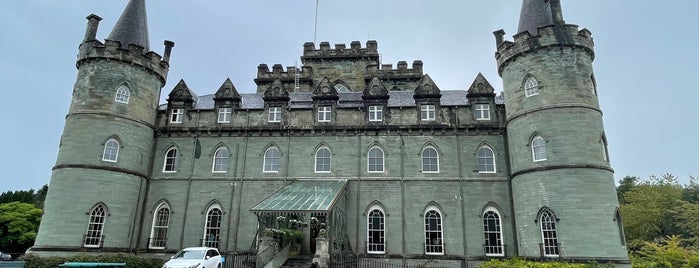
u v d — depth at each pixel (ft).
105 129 104.27
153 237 107.96
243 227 106.11
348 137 110.73
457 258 98.07
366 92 113.60
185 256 74.84
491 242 99.09
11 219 182.29
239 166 111.34
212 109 117.08
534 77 96.37
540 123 93.04
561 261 83.71
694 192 208.95
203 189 110.52
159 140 116.06
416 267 98.43
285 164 110.11
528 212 91.71
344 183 103.24
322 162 110.01
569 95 92.22
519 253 93.30
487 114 108.06
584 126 90.22
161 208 110.83
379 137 109.70
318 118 113.39
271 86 117.80
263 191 108.58
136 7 120.57
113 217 101.04
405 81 144.87
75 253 94.63
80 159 100.83
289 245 96.02
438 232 101.40
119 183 103.55
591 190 85.76
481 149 106.32
